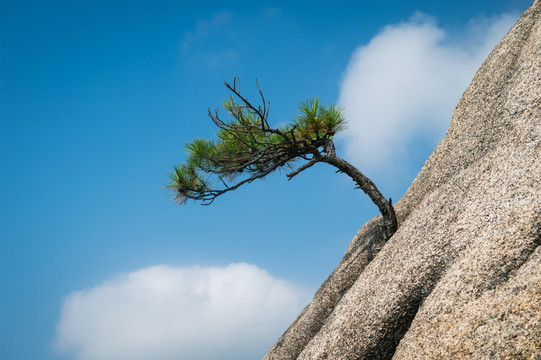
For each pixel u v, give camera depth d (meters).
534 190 4.55
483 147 6.95
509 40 7.64
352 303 6.09
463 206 5.54
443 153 7.90
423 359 4.20
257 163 8.52
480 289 4.22
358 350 5.57
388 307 5.43
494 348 3.61
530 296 3.64
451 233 5.35
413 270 5.40
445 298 4.45
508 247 4.24
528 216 4.28
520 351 3.45
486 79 7.70
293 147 8.24
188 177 8.69
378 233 8.59
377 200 8.16
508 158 5.40
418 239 5.75
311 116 8.20
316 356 6.03
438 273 5.21
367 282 6.12
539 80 6.11
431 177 8.03
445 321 4.27
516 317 3.62
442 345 4.08
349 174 8.37
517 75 6.82
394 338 5.41
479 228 5.01
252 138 8.35
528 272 3.85
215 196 8.69
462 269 4.55
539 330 3.42
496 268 4.21
